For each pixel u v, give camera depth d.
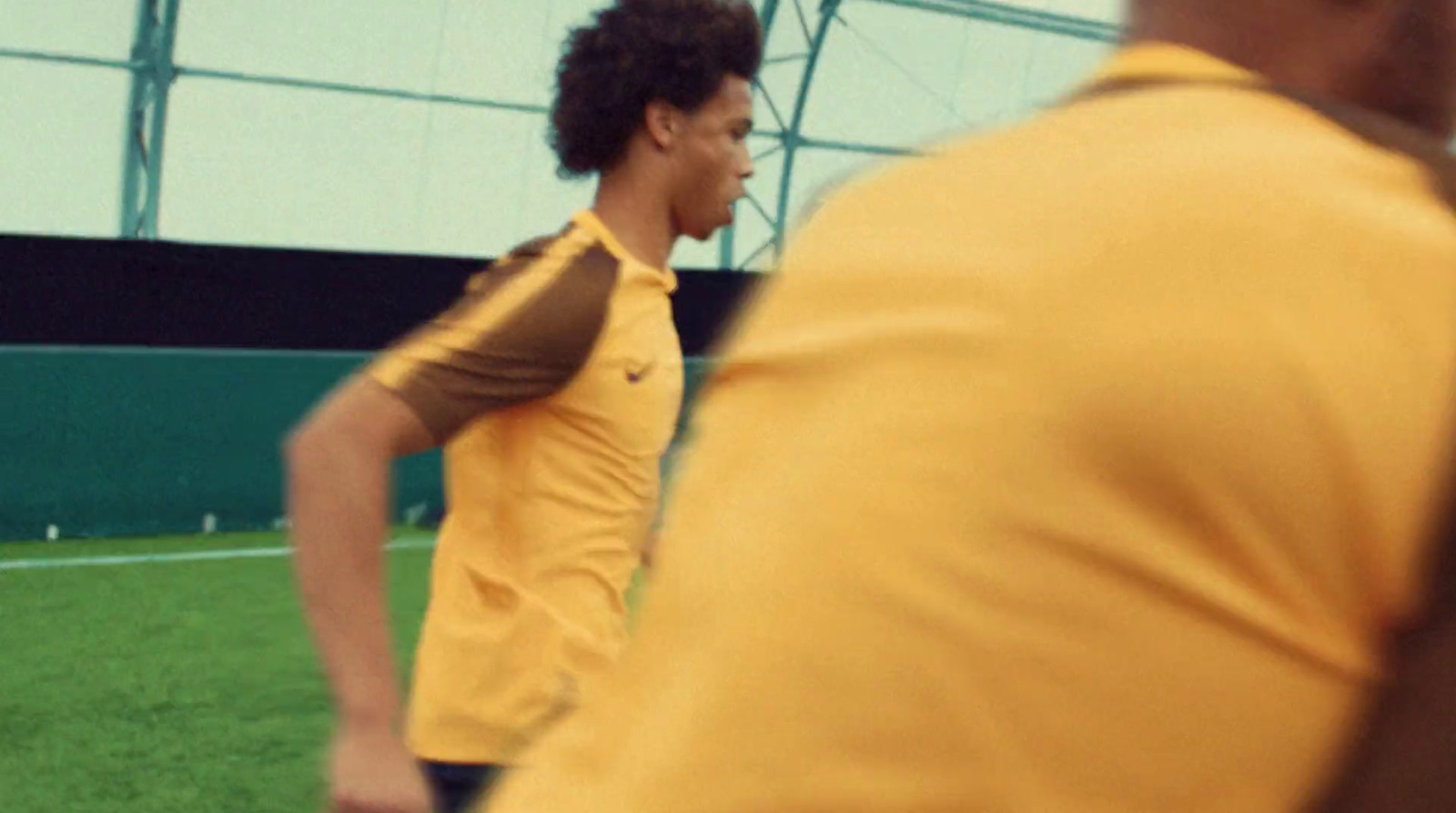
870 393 0.52
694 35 1.96
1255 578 0.49
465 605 1.90
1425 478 0.48
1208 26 0.58
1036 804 0.50
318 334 8.92
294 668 6.11
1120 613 0.49
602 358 1.85
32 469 8.35
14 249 8.16
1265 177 0.51
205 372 8.70
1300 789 0.51
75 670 5.99
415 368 1.70
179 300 8.58
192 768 4.94
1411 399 0.48
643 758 0.54
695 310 9.84
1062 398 0.49
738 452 0.56
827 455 0.52
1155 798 0.50
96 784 4.78
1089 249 0.50
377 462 1.63
